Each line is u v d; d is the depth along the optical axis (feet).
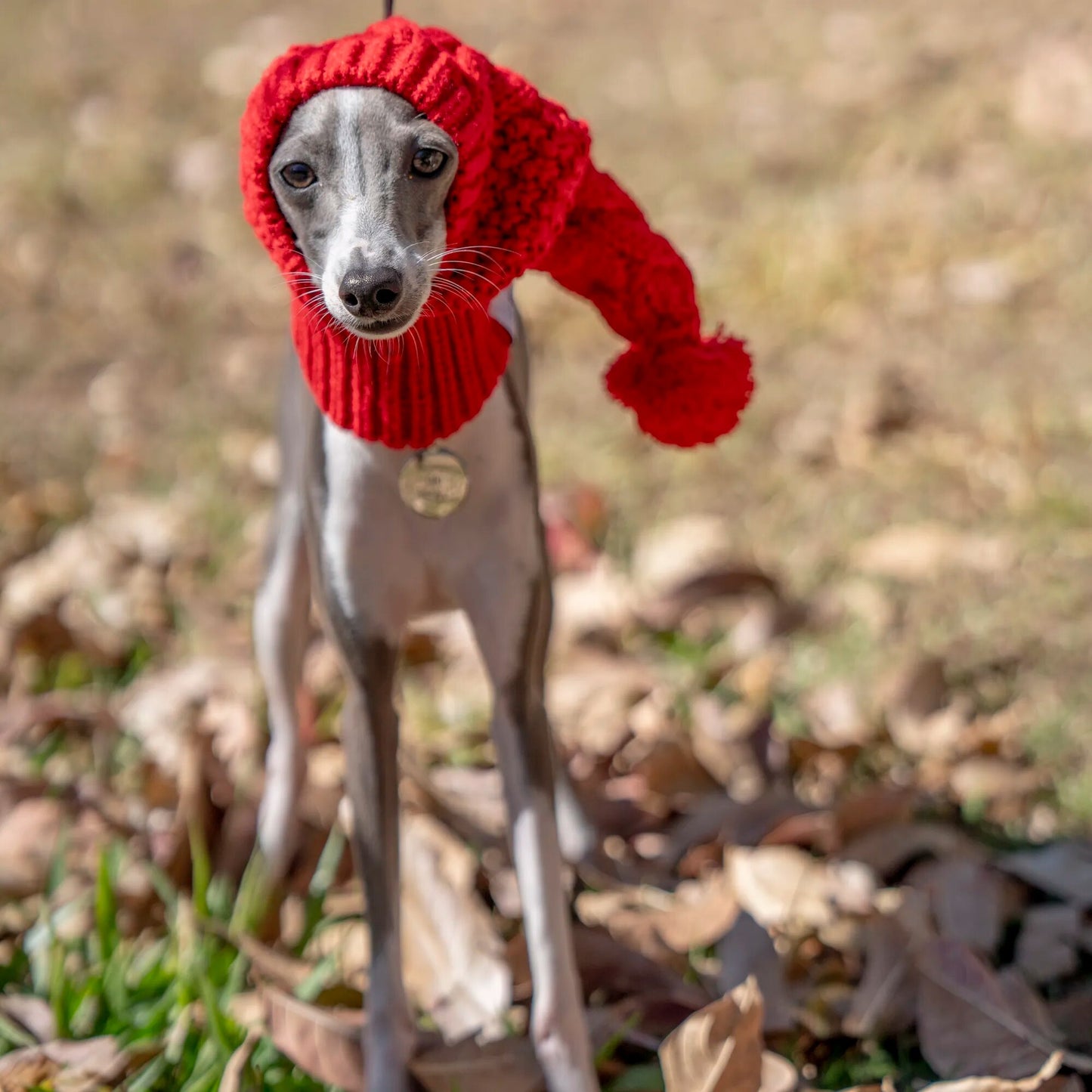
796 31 21.97
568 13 23.44
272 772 9.20
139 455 14.16
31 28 24.07
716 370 7.13
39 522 13.25
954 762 10.17
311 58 6.55
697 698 11.05
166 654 11.75
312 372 6.96
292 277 6.73
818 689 11.05
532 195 6.69
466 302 6.74
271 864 9.11
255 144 6.57
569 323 15.92
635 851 9.71
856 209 17.22
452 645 11.66
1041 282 15.61
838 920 8.86
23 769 10.23
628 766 10.39
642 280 7.16
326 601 7.39
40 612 11.64
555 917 7.41
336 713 10.87
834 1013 8.29
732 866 9.14
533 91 6.72
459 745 10.73
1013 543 12.25
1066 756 10.21
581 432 14.17
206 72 21.90
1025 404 13.82
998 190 17.13
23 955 8.60
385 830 7.52
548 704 10.82
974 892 8.85
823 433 13.76
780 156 18.49
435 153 6.38
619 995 8.38
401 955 7.62
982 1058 7.76
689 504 13.20
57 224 18.25
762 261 16.40
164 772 10.02
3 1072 7.50
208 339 16.16
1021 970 8.50
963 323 15.21
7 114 20.95
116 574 12.48
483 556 7.29
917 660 10.78
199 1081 7.57
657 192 18.01
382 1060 7.48
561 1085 7.34
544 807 7.48
